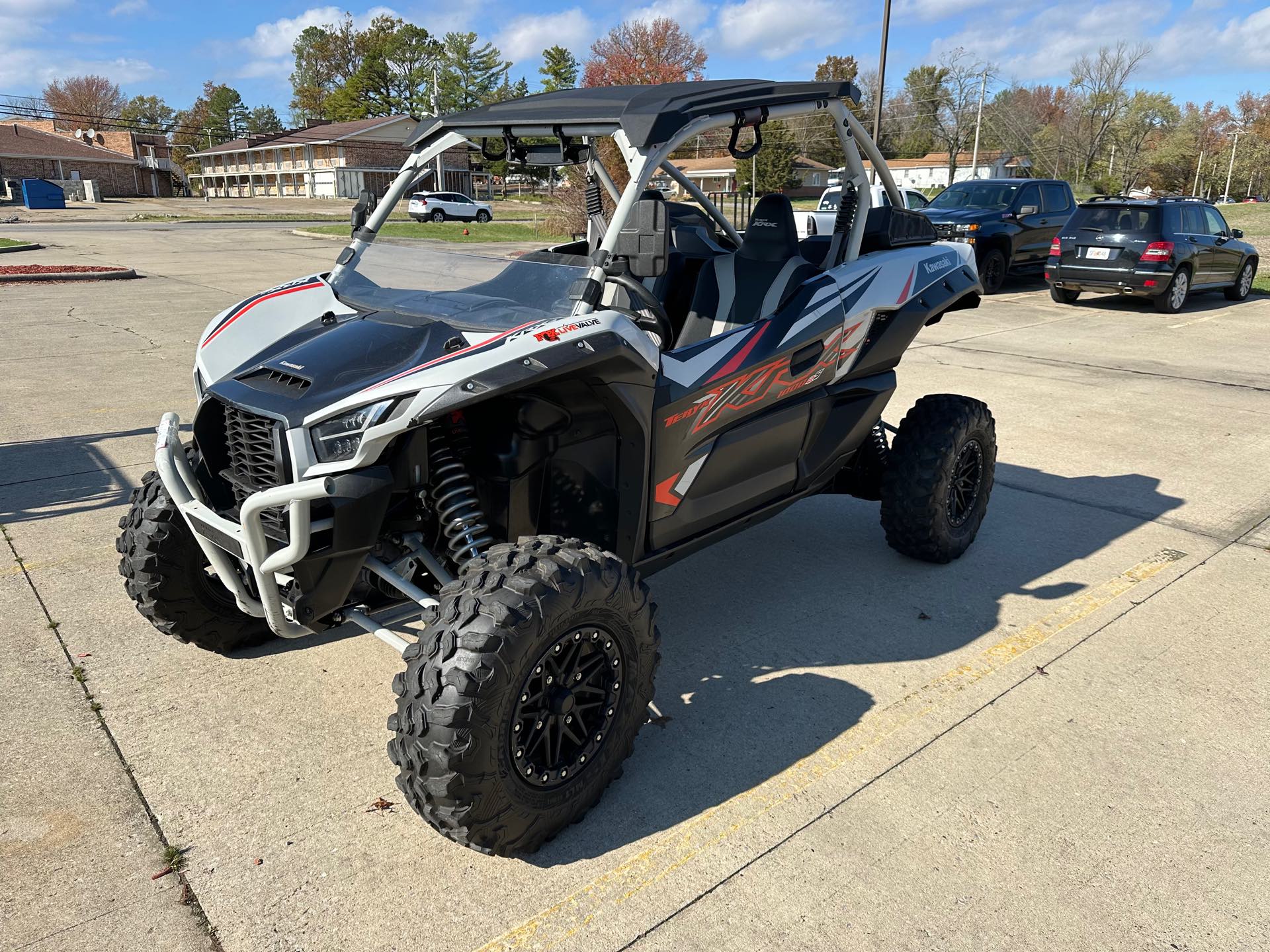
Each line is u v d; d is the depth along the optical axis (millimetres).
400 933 2381
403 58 93875
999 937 2367
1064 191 16844
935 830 2764
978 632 4004
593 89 3469
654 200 2836
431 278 3295
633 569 2783
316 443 2566
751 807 2881
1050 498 5664
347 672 3633
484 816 2463
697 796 2934
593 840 2738
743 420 3598
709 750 3170
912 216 4656
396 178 3570
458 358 2611
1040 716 3367
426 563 2941
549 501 3100
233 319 3215
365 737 3209
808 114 3605
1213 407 7816
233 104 119875
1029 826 2783
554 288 3018
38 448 6234
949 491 4477
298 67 112875
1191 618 4133
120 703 3373
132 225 36031
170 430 2973
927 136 88875
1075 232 13773
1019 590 4422
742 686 3570
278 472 2617
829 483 4672
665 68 51188
